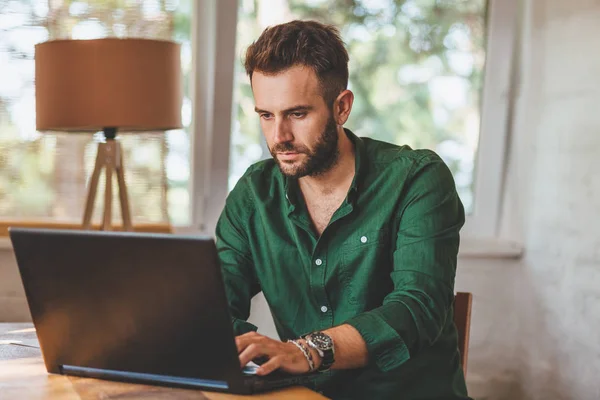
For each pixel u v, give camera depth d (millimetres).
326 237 1714
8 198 2848
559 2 2979
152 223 2900
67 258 1314
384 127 3238
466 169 3348
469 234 3346
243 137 3129
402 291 1549
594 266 2736
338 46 1598
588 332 2762
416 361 1689
